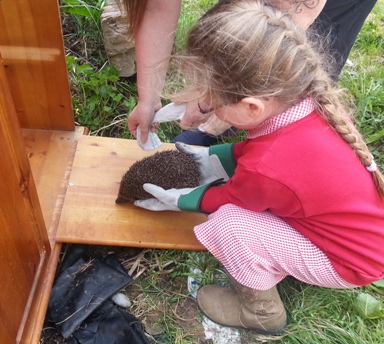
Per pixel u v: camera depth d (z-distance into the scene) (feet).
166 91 4.73
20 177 3.57
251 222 4.26
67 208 5.24
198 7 9.21
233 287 5.10
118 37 6.96
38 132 5.99
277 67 3.56
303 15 4.44
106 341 4.56
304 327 4.83
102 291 4.86
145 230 5.24
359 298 4.99
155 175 5.05
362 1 5.86
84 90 6.83
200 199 4.61
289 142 3.75
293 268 4.36
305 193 3.81
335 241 4.05
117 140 6.09
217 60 3.61
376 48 9.21
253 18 3.57
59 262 5.08
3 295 3.57
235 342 4.77
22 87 5.48
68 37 7.95
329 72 5.36
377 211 3.97
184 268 5.26
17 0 4.63
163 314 4.87
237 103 3.76
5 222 3.37
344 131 3.82
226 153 5.19
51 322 4.64
